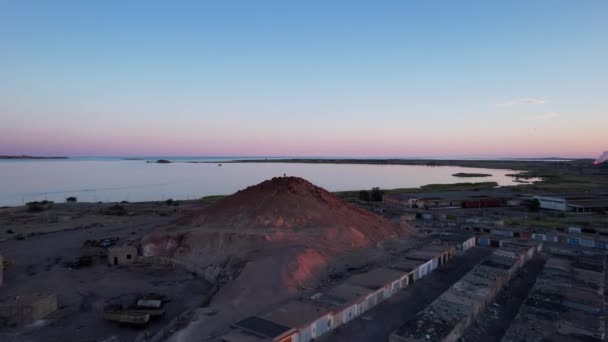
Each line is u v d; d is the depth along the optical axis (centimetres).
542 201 11219
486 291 3688
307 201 6750
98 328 3353
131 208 11606
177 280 4672
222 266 4900
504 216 9519
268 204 6519
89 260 5297
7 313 3469
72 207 11881
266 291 3884
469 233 6994
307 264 4612
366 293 3650
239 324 2941
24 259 5619
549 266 4469
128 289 4334
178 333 3059
